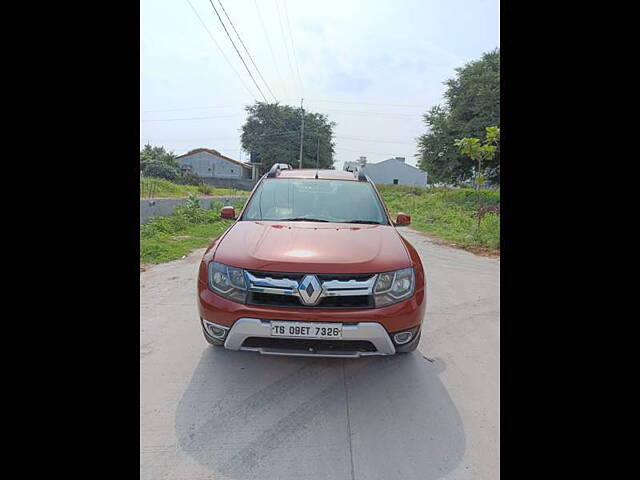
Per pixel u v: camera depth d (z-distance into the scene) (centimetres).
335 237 280
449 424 226
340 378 275
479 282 578
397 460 197
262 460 195
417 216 1617
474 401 250
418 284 253
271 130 5072
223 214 377
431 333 368
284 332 229
